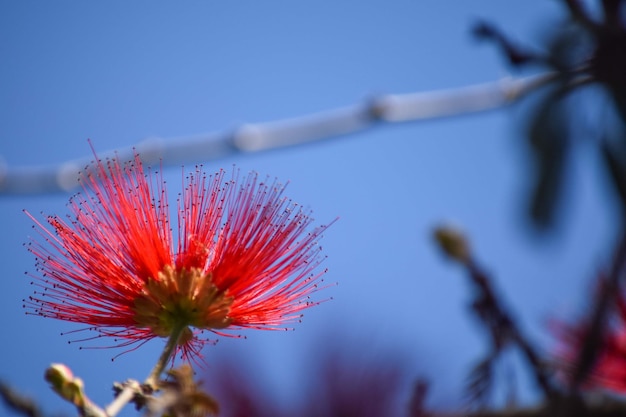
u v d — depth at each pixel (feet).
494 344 7.11
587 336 7.22
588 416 7.07
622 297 8.33
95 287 11.89
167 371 9.07
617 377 8.58
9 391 8.36
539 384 7.03
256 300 12.16
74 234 11.93
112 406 8.83
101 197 12.14
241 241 12.28
